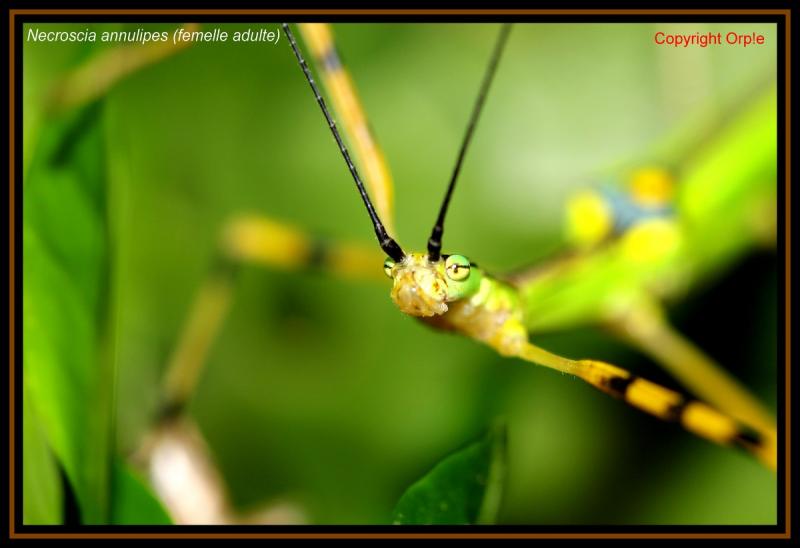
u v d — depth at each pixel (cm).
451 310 9
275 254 10
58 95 8
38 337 8
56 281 8
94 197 8
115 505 8
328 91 9
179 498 10
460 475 7
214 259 10
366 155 9
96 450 8
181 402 10
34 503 8
